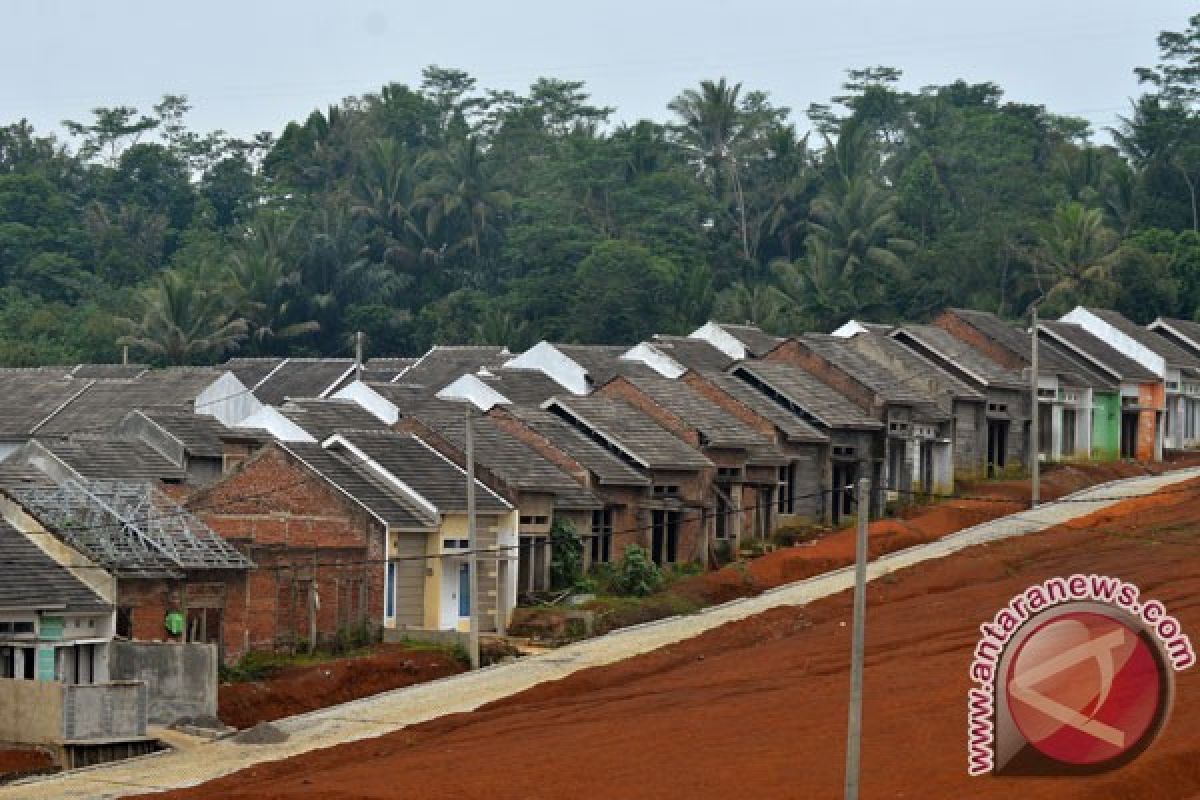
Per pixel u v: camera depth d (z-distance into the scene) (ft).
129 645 401.08
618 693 399.65
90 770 358.84
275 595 450.30
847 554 547.08
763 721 350.64
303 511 470.39
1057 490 638.53
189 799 323.98
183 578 424.46
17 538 413.18
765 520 595.88
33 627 390.21
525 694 409.28
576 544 527.81
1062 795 274.77
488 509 493.36
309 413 541.34
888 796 288.10
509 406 565.94
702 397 608.60
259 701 411.34
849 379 638.94
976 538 556.10
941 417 650.84
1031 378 652.48
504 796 307.37
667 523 558.15
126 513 433.07
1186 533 526.16
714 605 512.63
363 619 468.75
